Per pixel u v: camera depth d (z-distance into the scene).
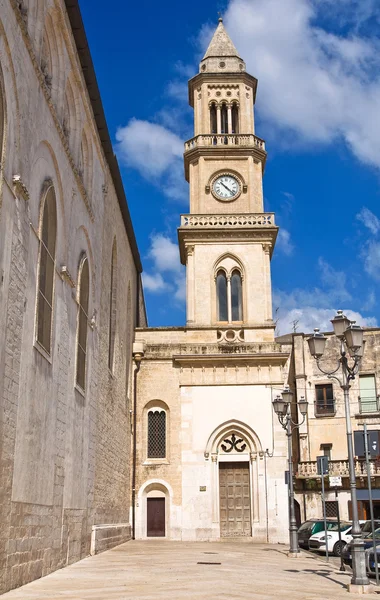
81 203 22.62
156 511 38.97
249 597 13.67
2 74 13.41
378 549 20.38
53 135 18.08
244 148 45.03
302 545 31.64
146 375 40.84
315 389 47.97
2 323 13.42
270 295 42.34
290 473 28.55
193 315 42.16
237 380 40.47
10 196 13.96
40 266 17.20
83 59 22.16
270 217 43.59
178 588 15.08
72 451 20.94
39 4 16.88
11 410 14.16
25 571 15.27
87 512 23.72
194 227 43.03
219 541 38.03
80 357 22.78
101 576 17.44
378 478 41.34
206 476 39.03
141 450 39.66
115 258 33.31
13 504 14.33
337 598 14.10
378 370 47.25
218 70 47.28
